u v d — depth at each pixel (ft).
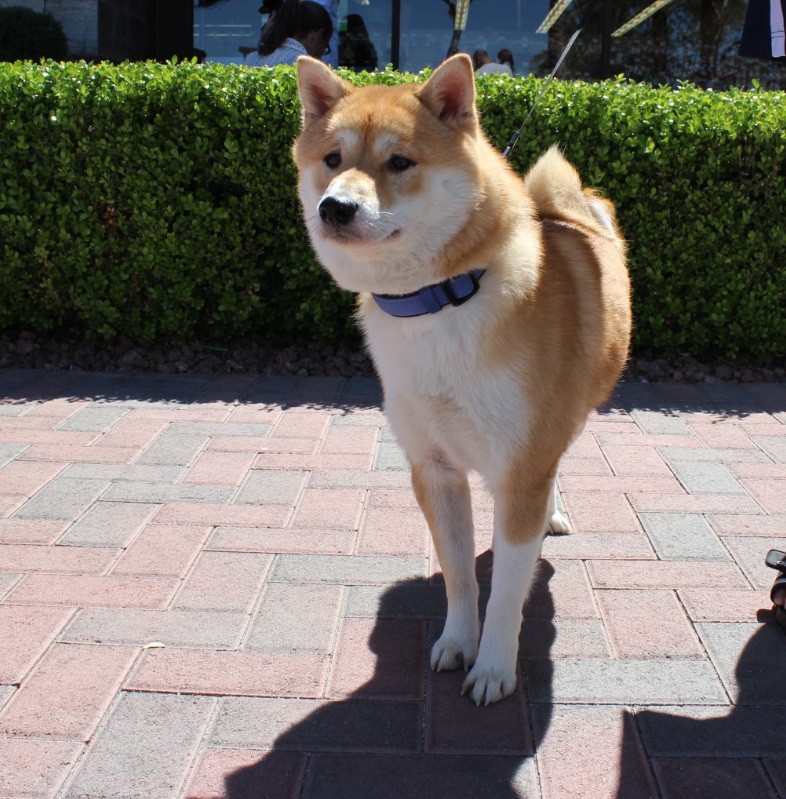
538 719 7.95
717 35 30.76
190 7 31.48
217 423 15.43
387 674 8.60
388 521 11.72
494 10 30.71
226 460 13.74
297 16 21.53
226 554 10.81
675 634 9.18
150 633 9.14
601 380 9.57
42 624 9.24
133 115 17.57
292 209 18.16
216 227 18.12
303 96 9.16
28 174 17.80
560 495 12.50
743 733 7.72
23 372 18.29
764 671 8.56
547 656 8.86
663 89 18.40
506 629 8.34
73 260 18.34
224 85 17.60
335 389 17.49
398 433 8.87
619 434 15.05
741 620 9.41
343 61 31.12
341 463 13.67
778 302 18.25
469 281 7.92
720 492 12.62
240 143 17.90
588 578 10.29
